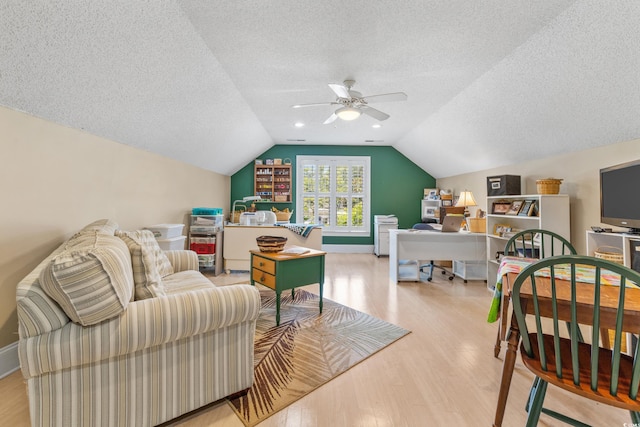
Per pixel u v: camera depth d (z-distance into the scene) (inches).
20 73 66.2
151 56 84.9
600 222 109.4
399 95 106.8
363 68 107.8
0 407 58.8
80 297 43.2
